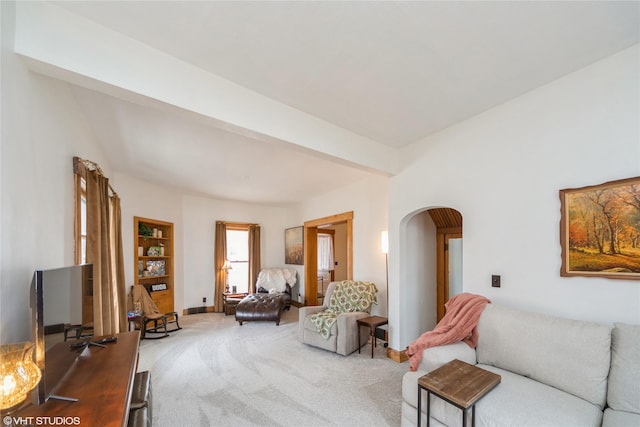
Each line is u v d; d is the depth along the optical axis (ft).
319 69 6.74
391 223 11.83
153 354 12.35
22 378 3.48
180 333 15.58
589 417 4.97
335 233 27.30
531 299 7.44
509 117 8.13
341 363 11.20
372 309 14.61
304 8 4.99
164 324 15.07
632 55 6.06
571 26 5.45
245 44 5.90
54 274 4.49
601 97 6.47
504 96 7.95
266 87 7.46
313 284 21.68
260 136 7.97
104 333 9.17
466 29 5.50
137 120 9.29
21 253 4.81
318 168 14.19
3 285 4.17
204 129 9.96
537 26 5.44
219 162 13.43
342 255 27.55
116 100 8.05
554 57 6.38
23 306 4.86
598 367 5.45
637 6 4.98
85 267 6.03
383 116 9.04
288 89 7.55
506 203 8.08
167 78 6.16
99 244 8.59
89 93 7.67
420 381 5.73
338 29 5.49
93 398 4.25
